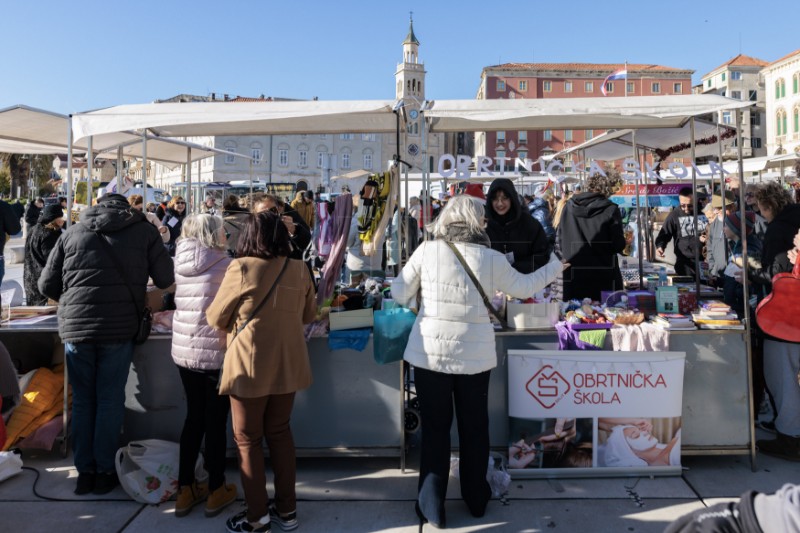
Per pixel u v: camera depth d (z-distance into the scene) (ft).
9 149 19.16
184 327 9.66
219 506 9.67
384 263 15.80
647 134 17.62
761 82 222.07
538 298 11.57
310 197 18.89
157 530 9.20
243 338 8.64
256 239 8.93
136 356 11.52
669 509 9.56
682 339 10.94
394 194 13.01
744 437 10.95
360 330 11.07
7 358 8.75
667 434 10.64
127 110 12.28
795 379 11.35
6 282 14.99
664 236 19.86
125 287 10.44
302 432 11.30
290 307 8.93
